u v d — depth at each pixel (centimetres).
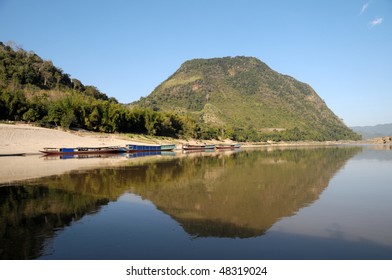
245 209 1955
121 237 1438
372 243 1369
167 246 1334
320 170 4078
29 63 15638
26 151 6444
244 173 3747
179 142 12738
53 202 2125
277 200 2214
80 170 3906
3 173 3541
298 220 1714
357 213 1858
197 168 4303
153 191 2544
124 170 3959
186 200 2209
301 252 1275
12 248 1314
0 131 7012
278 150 10888
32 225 1616
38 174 3481
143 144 10138
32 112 9094
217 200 2209
